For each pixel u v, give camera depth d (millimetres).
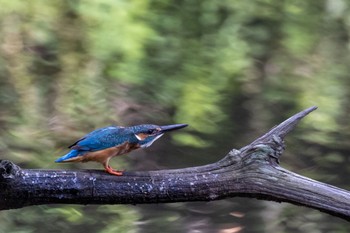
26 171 3721
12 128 10250
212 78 11492
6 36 10953
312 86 11930
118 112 10953
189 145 10938
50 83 10977
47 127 10430
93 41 11047
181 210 9641
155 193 3834
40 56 11109
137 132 3830
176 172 3916
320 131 11383
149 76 11219
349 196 3934
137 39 11062
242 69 11648
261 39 11906
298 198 3941
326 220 9672
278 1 11898
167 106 11250
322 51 12180
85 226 9000
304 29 12039
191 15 11555
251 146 4031
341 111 11773
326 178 10836
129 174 3848
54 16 11070
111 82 11148
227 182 3924
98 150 3770
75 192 3750
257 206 9852
